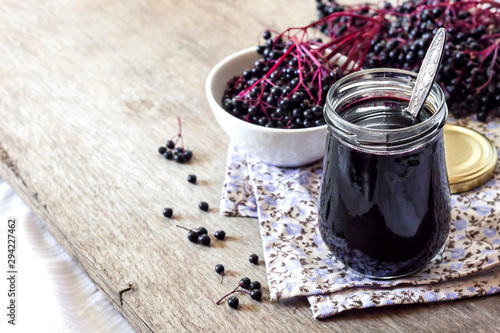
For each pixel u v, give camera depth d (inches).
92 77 31.8
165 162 27.4
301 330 21.9
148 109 29.8
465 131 26.5
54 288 25.9
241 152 27.1
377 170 20.7
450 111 27.8
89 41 34.0
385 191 20.9
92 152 28.1
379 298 22.1
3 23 36.0
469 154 25.6
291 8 34.6
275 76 26.2
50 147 28.5
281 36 27.1
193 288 23.2
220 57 32.1
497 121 27.5
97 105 30.2
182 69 31.7
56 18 36.0
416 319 21.9
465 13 29.6
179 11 35.5
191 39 33.4
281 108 25.1
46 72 32.3
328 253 23.6
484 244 23.4
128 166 27.4
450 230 23.8
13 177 27.4
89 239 24.9
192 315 22.5
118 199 26.1
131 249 24.5
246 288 23.0
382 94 21.9
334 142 21.4
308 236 24.1
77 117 29.7
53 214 25.9
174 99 30.2
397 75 21.6
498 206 24.2
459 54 27.1
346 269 23.0
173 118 29.3
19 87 31.6
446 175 22.0
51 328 25.0
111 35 34.3
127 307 23.1
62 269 26.5
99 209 25.9
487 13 29.1
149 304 22.9
